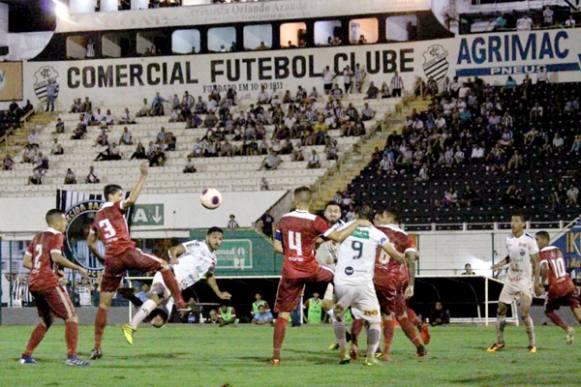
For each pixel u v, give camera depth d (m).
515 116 55.00
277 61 61.28
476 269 39.50
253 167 55.47
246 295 40.22
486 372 17.02
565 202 48.25
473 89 57.00
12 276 41.12
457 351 22.42
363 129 55.97
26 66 64.19
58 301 18.33
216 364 18.81
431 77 59.06
